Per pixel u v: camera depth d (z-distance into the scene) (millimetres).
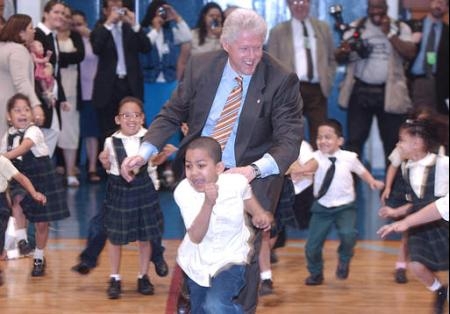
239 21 5066
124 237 7238
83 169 14766
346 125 14336
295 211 8352
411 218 5453
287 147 5168
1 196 7582
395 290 7707
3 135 8570
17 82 8562
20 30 8695
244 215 5141
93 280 7969
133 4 14289
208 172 4832
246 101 5266
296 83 5340
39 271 8102
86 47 13148
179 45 13430
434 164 6914
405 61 12734
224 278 4926
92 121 13305
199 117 5340
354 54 12461
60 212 8055
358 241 9805
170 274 8211
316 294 7543
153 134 5445
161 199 12305
